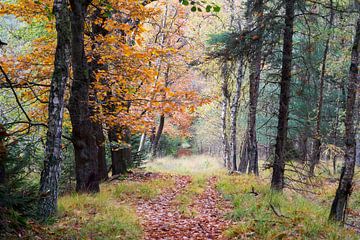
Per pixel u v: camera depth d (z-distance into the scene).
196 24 24.80
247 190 12.80
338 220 9.23
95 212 9.39
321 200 14.52
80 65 11.26
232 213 9.70
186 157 39.66
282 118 12.71
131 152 20.72
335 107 24.58
